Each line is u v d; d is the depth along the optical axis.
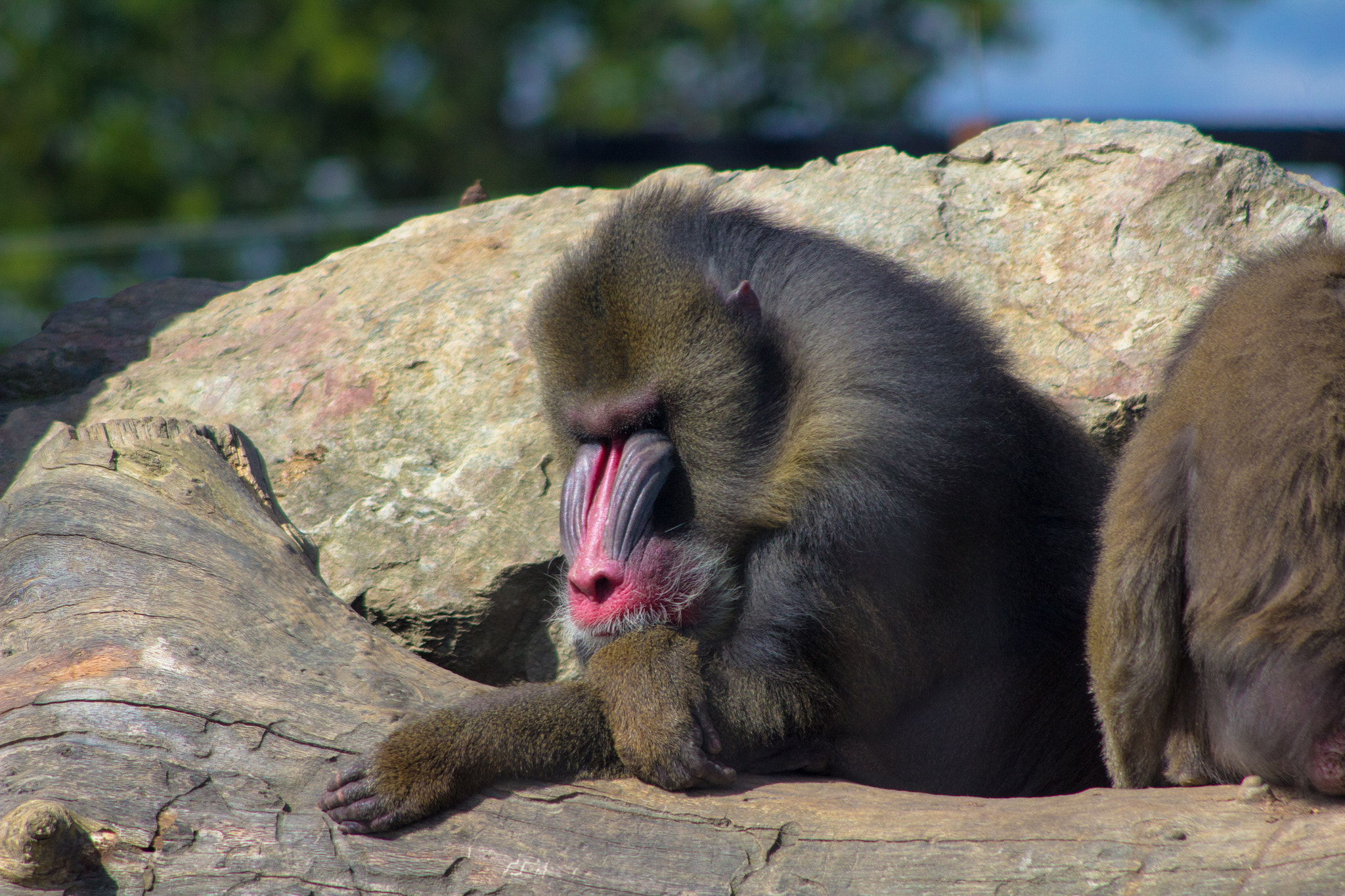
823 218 14.41
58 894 7.86
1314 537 7.70
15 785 8.27
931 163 14.92
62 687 8.91
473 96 48.88
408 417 13.45
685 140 33.34
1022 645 11.03
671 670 9.18
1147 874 7.55
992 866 7.81
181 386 14.12
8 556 10.17
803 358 10.21
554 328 10.45
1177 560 8.33
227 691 9.04
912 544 10.09
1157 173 13.93
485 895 8.02
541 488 12.78
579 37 50.66
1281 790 7.95
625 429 10.22
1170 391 8.91
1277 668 7.79
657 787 8.76
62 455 11.20
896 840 8.06
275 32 46.59
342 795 8.34
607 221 10.87
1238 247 13.29
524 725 8.84
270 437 13.48
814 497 9.96
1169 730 8.63
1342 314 7.97
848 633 10.00
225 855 8.11
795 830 8.24
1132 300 13.23
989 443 10.47
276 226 26.23
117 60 46.03
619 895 7.98
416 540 12.66
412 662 10.10
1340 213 13.37
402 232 16.55
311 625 10.05
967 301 11.58
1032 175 14.43
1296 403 7.84
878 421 9.95
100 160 44.53
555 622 12.33
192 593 9.91
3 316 35.81
